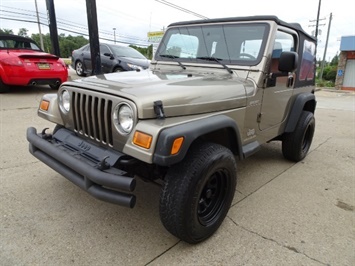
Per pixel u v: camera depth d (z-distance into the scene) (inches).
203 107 88.1
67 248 85.4
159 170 89.0
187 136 74.2
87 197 113.7
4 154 150.3
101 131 85.4
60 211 103.6
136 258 83.3
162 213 81.6
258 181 140.3
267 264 83.4
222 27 123.7
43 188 118.6
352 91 834.8
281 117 140.8
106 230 94.9
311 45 160.6
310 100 166.4
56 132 105.5
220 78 109.0
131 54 398.6
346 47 855.1
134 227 97.3
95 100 85.6
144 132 72.5
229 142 100.0
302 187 135.3
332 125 286.8
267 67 113.5
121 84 86.1
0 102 268.7
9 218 97.6
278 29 118.6
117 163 80.2
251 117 112.3
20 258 80.1
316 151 193.8
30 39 327.6
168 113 78.5
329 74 1269.7
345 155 187.2
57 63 311.1
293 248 90.7
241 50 117.6
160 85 86.8
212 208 94.5
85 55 441.1
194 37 130.4
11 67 280.5
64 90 99.0
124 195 75.6
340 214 112.3
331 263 84.8
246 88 106.8
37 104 269.6
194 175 79.1
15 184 120.6
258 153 183.3
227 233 97.1
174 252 86.6
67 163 83.8
